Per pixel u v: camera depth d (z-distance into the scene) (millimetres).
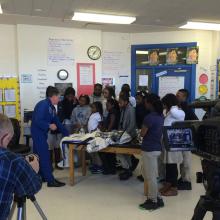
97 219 3102
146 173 3344
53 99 4141
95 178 4543
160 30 6566
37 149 4055
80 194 3848
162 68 6914
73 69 6309
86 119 5156
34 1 3996
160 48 6820
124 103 4367
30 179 1519
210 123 1286
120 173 4672
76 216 3180
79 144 4004
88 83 6441
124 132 4047
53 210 3336
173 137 1429
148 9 4449
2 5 4188
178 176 4254
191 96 6762
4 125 1494
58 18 5066
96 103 4957
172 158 3672
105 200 3635
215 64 6469
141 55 6910
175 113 3492
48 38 6074
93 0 3971
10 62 6020
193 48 6648
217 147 1238
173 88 6922
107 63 6758
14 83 5973
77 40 6293
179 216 3154
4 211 1383
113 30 6508
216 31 6402
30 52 5977
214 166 1352
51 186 4121
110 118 4746
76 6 4250
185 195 3777
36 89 6082
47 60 6109
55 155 5070
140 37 6863
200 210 1443
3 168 1393
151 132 3219
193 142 1418
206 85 6762
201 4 4215
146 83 7016
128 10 4496
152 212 3260
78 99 5672
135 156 4770
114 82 6824
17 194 1514
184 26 5730
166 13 4715
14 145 4406
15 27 5957
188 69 6762
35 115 4055
